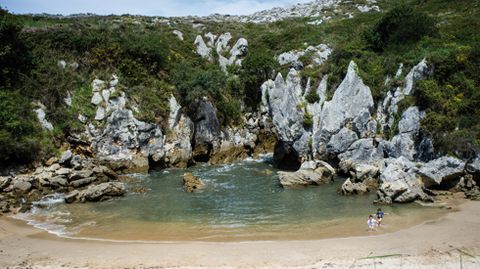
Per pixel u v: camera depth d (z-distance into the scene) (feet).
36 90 126.11
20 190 99.55
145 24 211.20
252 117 168.55
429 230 70.69
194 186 107.14
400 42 138.31
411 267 54.85
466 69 113.60
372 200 92.94
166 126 143.95
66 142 125.59
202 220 81.41
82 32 150.61
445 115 106.42
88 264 58.75
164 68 159.43
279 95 136.46
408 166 98.27
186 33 208.33
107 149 129.70
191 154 147.54
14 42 126.21
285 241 67.82
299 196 98.68
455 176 96.37
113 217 83.87
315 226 75.97
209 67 186.19
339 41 166.20
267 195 100.48
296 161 136.46
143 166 132.98
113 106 134.41
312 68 143.64
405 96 118.62
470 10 160.25
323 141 125.59
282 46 188.65
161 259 60.34
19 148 110.52
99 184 102.32
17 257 61.82
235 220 81.05
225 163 151.84
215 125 155.63
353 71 126.52
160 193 103.71
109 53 146.30
